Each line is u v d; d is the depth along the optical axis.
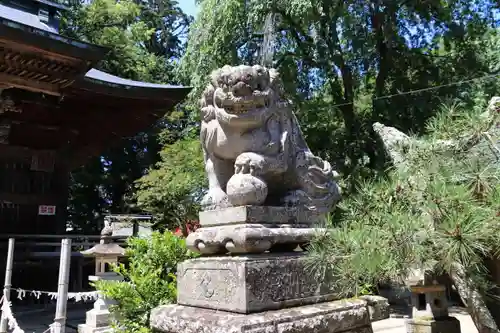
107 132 13.94
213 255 3.02
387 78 13.74
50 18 12.25
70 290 12.47
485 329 2.87
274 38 12.40
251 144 2.96
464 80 12.30
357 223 2.67
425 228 2.38
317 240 2.78
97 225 20.80
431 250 2.37
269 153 3.00
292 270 2.83
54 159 13.08
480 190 2.55
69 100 11.83
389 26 12.78
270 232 2.77
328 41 13.09
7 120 11.69
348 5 12.70
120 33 17.69
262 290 2.63
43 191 12.82
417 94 12.22
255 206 2.84
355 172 11.36
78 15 18.05
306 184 3.21
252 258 2.66
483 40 13.71
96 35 18.11
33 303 11.94
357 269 2.47
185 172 12.18
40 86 9.13
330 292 3.04
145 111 12.50
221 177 3.18
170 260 4.91
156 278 4.66
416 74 13.12
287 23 13.15
